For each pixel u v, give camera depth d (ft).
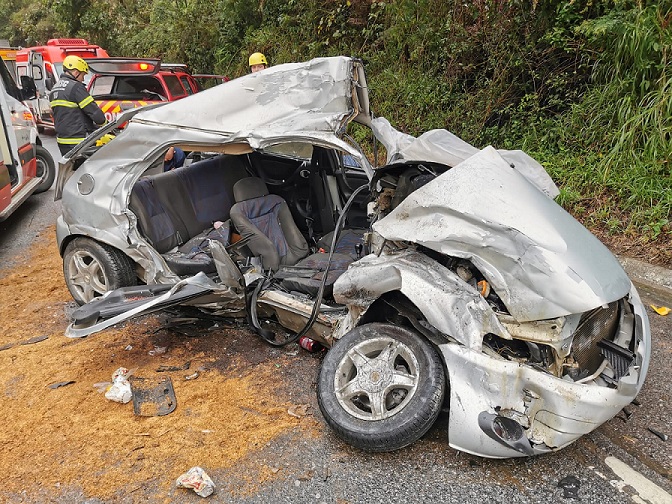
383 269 9.61
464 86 27.43
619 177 19.60
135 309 11.17
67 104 22.09
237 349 12.90
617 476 8.86
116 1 63.87
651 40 18.98
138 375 11.91
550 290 8.44
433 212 9.73
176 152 18.85
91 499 8.60
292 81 12.28
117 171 13.14
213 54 49.57
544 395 8.30
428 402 8.82
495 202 9.44
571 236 9.26
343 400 9.53
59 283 17.31
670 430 9.91
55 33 89.66
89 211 13.34
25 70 48.16
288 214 14.42
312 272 12.48
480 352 8.63
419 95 27.81
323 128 11.60
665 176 18.86
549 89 23.94
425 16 28.40
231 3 45.16
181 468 9.20
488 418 8.36
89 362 12.55
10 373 12.16
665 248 17.06
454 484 8.73
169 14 51.01
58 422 10.44
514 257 8.75
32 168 24.32
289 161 16.20
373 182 11.33
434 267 9.58
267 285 12.48
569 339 8.52
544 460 9.23
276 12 42.52
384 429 8.87
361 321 10.51
